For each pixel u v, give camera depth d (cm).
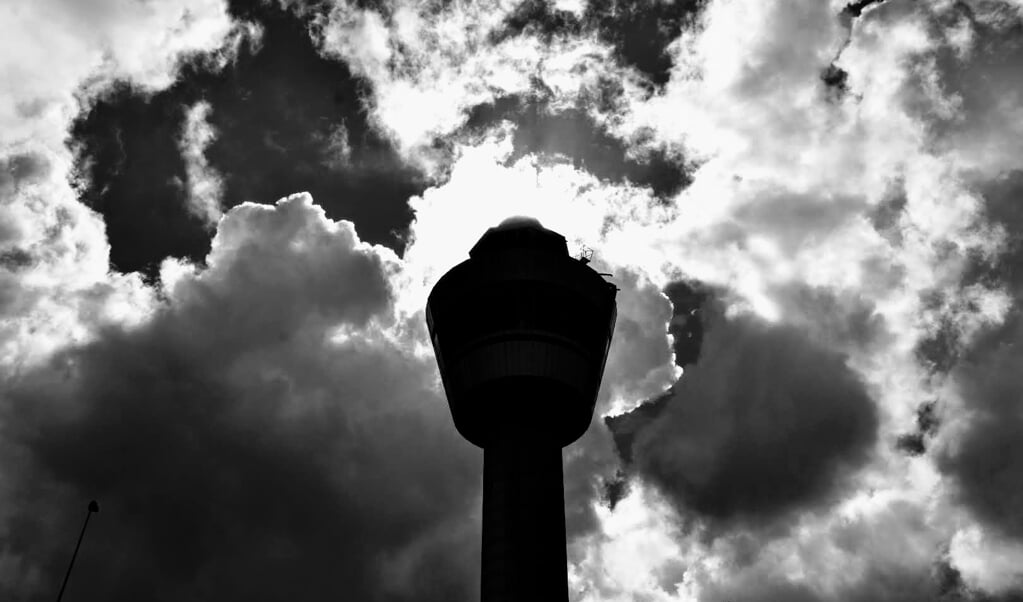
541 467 7400
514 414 7606
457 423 8019
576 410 7769
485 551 7075
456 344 7988
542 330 7794
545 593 6788
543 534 7050
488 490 7375
